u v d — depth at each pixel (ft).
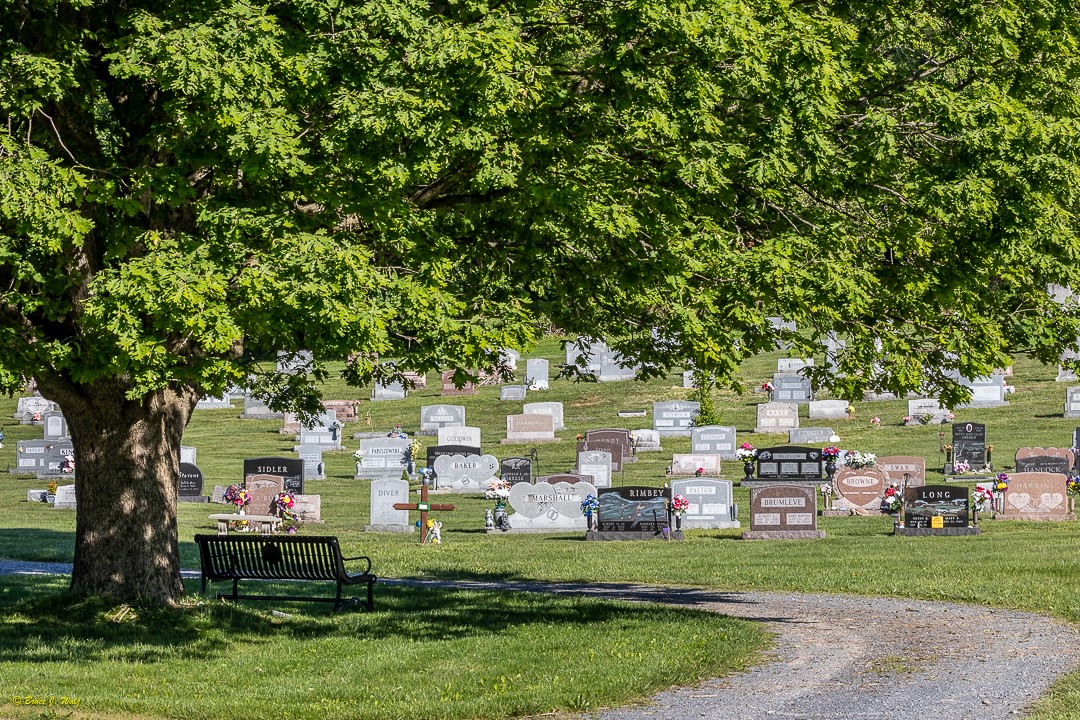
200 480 221.46
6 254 75.77
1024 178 91.97
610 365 341.00
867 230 98.43
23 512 213.46
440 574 140.26
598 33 91.97
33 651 85.40
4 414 341.82
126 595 96.43
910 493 165.48
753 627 97.19
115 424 96.73
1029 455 212.43
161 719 68.54
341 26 84.07
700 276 93.86
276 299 73.77
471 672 79.71
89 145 86.17
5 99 76.02
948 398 106.32
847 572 130.72
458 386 83.97
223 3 80.28
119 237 80.38
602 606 110.01
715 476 233.96
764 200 97.09
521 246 97.96
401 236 82.89
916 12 100.68
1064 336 105.60
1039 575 123.85
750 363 352.90
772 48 88.17
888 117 91.45
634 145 89.66
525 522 184.24
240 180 84.89
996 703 70.38
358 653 86.99
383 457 250.98
